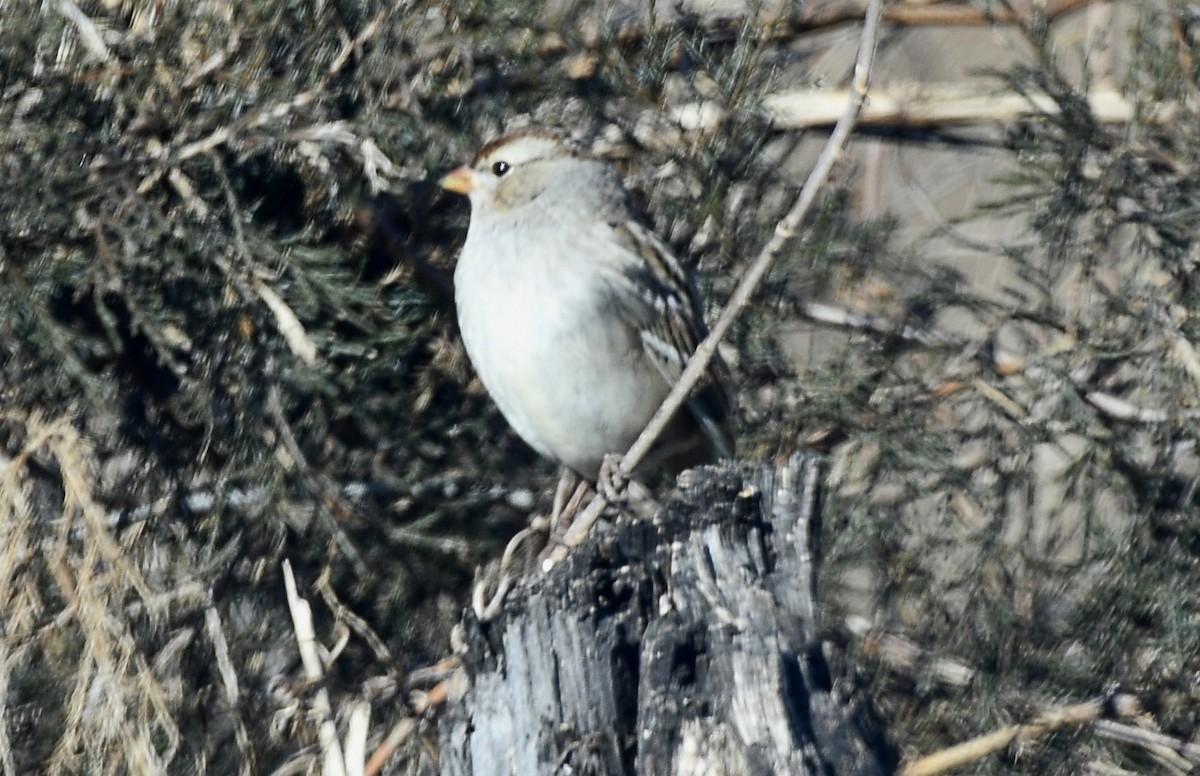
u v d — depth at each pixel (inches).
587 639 279.6
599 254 380.5
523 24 430.3
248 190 415.5
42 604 391.5
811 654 276.4
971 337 444.1
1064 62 499.2
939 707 413.7
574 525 331.0
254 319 397.4
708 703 271.9
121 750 361.4
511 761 281.6
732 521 282.2
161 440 410.0
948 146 494.0
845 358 431.8
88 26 402.3
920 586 424.8
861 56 291.3
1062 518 437.1
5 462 391.2
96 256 395.9
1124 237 462.3
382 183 396.2
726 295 432.8
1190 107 440.1
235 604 407.5
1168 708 404.5
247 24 408.5
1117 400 426.3
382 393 412.8
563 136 392.2
